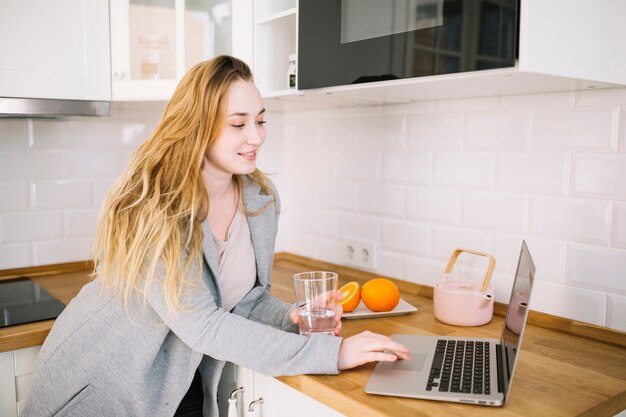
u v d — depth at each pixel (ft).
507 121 5.28
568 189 4.91
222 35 6.20
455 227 5.80
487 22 3.68
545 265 5.12
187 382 4.42
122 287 4.19
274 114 7.72
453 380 3.77
